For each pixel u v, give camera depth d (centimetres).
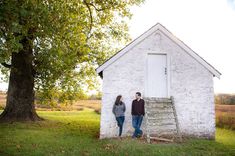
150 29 1576
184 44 1596
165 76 1583
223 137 1759
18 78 2084
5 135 1487
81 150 1197
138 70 1565
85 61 2139
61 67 1866
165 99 1537
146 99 1506
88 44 2156
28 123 1980
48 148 1221
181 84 1580
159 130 1528
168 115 1534
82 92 2392
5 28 1207
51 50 1622
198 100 1578
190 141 1393
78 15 1720
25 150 1172
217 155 1148
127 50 1558
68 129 1827
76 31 1645
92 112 4203
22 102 2077
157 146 1259
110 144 1300
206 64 1597
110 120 1516
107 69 1545
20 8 1205
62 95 2352
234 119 2391
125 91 1545
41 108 4531
